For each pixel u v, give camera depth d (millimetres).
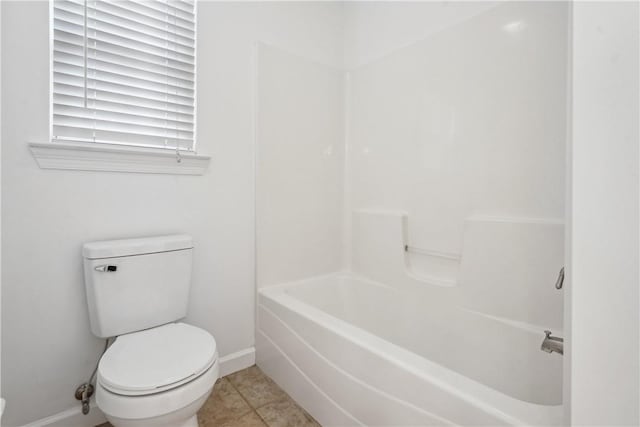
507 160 1397
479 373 1376
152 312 1311
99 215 1317
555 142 1257
